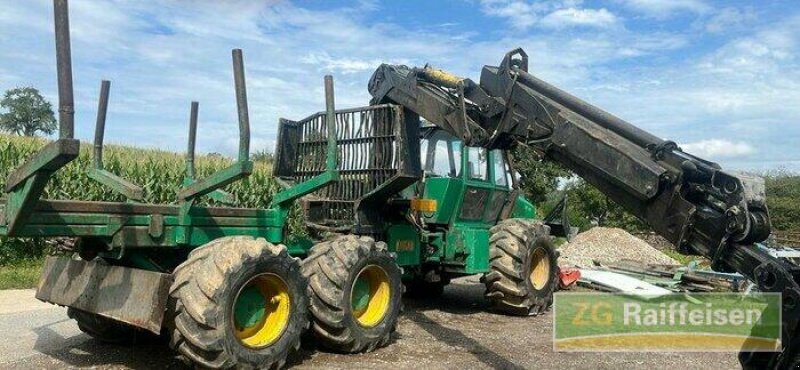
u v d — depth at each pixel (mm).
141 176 11523
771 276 2947
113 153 11750
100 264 4500
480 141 5176
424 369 4887
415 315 7367
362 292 5438
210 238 4871
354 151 6570
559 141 4105
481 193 7965
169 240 4617
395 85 6418
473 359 5281
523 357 5434
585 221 28703
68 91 3402
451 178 7383
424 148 7465
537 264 7910
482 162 8070
